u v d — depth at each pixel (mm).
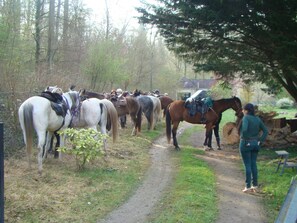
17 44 14539
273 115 15016
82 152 7645
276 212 6082
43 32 20375
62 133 7945
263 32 9500
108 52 24203
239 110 12539
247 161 7223
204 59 11445
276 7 9023
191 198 6484
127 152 10688
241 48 10453
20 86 10516
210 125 12109
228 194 7082
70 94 8906
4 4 14859
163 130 17188
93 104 9188
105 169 8289
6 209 5375
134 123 14312
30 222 5062
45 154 8508
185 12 9695
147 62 34000
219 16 9430
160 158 10477
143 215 5707
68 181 7070
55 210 5574
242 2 8992
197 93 26609
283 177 8180
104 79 23531
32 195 6043
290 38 9188
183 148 12375
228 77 11812
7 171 7414
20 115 7176
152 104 16266
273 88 14328
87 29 24828
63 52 21844
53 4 19547
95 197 6363
